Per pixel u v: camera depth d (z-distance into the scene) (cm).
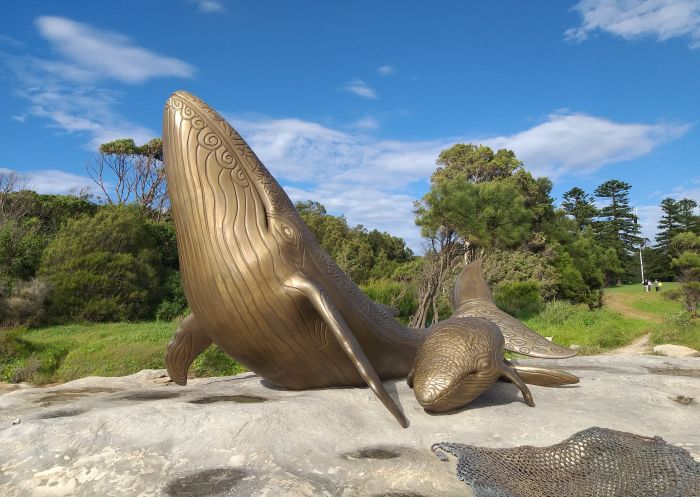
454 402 418
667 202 5875
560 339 1609
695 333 1509
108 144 3453
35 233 2323
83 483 299
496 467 322
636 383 566
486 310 588
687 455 320
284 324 415
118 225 2139
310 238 445
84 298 1942
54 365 1150
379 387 393
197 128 422
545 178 3155
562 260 2789
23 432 339
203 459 330
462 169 3331
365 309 470
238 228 410
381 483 312
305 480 302
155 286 2159
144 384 609
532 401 453
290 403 405
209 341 522
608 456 328
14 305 1722
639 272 6103
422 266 1773
